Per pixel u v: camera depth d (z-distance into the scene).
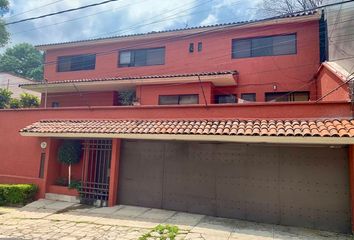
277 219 8.68
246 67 15.33
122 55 18.25
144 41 17.70
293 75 14.53
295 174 8.67
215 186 9.52
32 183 11.83
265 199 8.89
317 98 13.82
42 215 9.35
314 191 8.42
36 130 11.28
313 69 14.27
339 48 11.57
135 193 10.55
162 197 10.16
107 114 11.66
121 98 17.38
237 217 9.13
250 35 15.42
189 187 9.85
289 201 8.63
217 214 9.37
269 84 14.82
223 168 9.51
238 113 9.72
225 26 15.74
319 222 8.27
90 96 18.30
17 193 10.82
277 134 7.92
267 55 15.11
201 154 9.85
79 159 12.09
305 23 14.66
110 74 18.25
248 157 9.26
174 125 9.77
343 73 10.40
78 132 10.51
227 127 8.91
